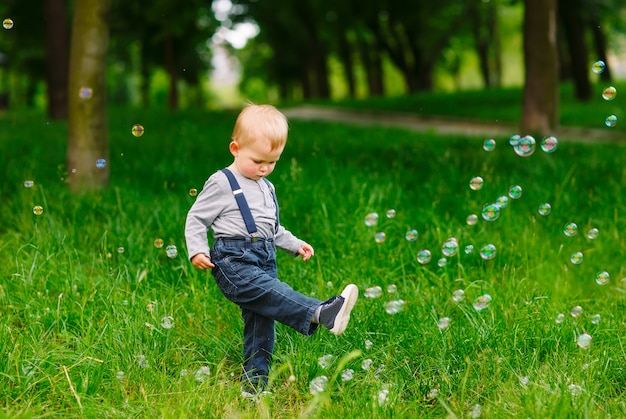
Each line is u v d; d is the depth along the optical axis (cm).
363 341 283
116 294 311
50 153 626
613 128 1082
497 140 787
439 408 240
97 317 303
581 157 655
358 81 4266
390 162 611
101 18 519
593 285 379
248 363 260
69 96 514
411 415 228
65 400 232
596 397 242
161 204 444
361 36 2683
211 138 782
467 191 481
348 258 381
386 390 238
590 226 444
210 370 271
